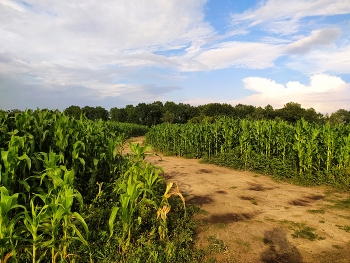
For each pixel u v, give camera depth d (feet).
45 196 12.12
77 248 12.93
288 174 31.73
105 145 27.25
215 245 14.94
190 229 17.02
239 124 49.06
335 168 29.81
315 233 16.66
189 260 13.14
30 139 17.92
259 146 41.04
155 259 12.32
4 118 22.47
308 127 35.14
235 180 31.73
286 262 13.44
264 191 26.86
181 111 268.82
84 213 16.37
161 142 67.97
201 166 42.19
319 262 13.38
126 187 14.96
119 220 15.43
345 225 17.85
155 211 17.48
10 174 14.62
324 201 23.31
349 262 13.30
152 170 19.48
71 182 13.19
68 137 21.39
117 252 13.15
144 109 268.82
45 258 12.00
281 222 18.48
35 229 10.82
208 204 22.57
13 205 10.66
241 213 20.39
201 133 51.78
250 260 13.66
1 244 9.94
